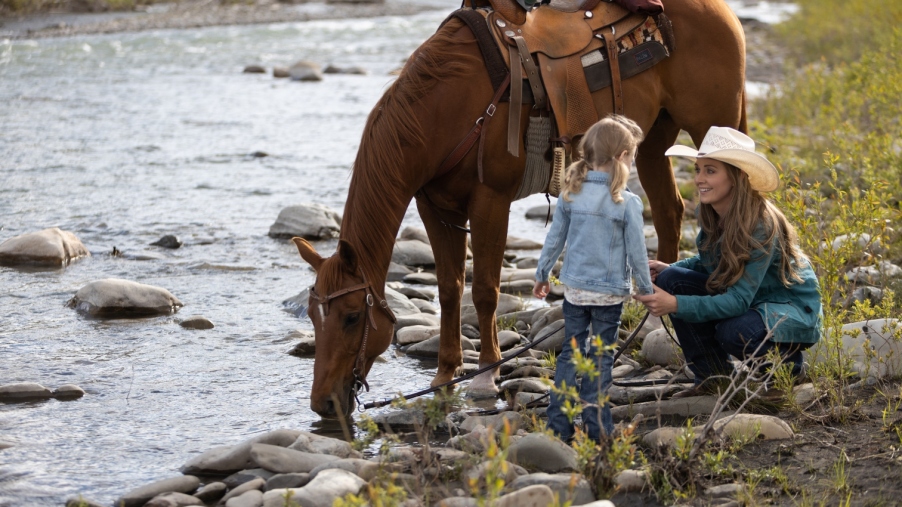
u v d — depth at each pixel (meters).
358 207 6.38
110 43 32.00
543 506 4.88
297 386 7.36
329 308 6.16
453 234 7.12
